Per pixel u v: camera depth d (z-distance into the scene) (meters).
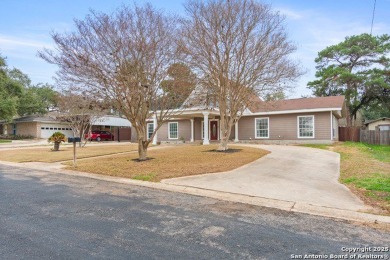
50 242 3.78
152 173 9.07
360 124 42.06
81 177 9.13
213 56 12.86
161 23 10.19
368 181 7.54
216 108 21.78
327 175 8.75
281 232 4.25
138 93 10.27
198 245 3.72
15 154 16.36
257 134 23.42
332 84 34.50
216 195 6.57
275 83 13.54
